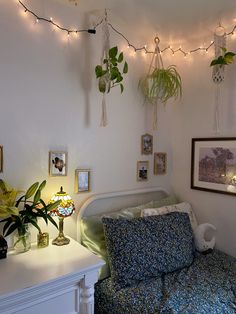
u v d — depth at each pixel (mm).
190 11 1787
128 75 2152
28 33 1627
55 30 1738
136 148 2238
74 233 1876
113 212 2039
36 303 1237
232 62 1982
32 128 1664
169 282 1548
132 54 2172
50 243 1671
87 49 1892
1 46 1527
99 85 1853
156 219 1802
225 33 1947
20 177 1630
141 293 1429
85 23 1873
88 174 1936
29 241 1563
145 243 1635
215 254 1963
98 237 1776
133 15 1874
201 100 2229
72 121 1841
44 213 1558
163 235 1724
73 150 1857
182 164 2410
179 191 2449
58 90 1766
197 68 2246
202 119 2227
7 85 1557
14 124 1593
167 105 2439
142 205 2176
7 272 1299
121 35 2094
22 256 1481
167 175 2484
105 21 1924
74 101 1845
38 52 1671
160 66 2295
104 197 2006
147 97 2219
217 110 2107
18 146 1614
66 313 1339
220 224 2127
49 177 1752
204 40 2186
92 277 1391
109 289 1501
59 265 1379
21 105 1614
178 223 1852
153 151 2363
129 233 1628
